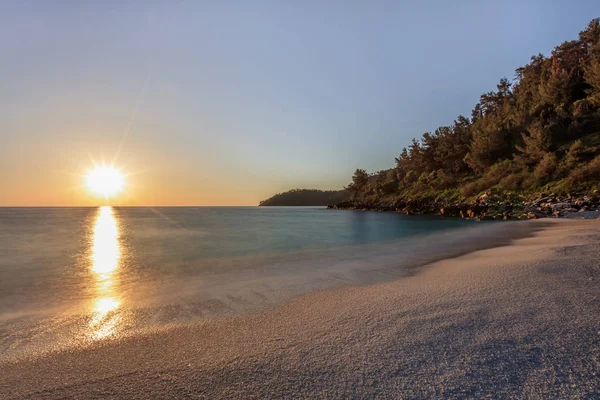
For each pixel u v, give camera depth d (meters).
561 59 65.75
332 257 12.34
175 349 3.96
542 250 9.73
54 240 21.30
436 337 3.81
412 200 62.78
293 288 7.24
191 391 2.93
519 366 3.05
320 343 3.88
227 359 3.58
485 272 7.33
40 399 2.92
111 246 17.42
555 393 2.61
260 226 34.72
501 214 31.56
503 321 4.15
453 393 2.69
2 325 5.19
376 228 27.61
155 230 30.83
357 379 3.00
